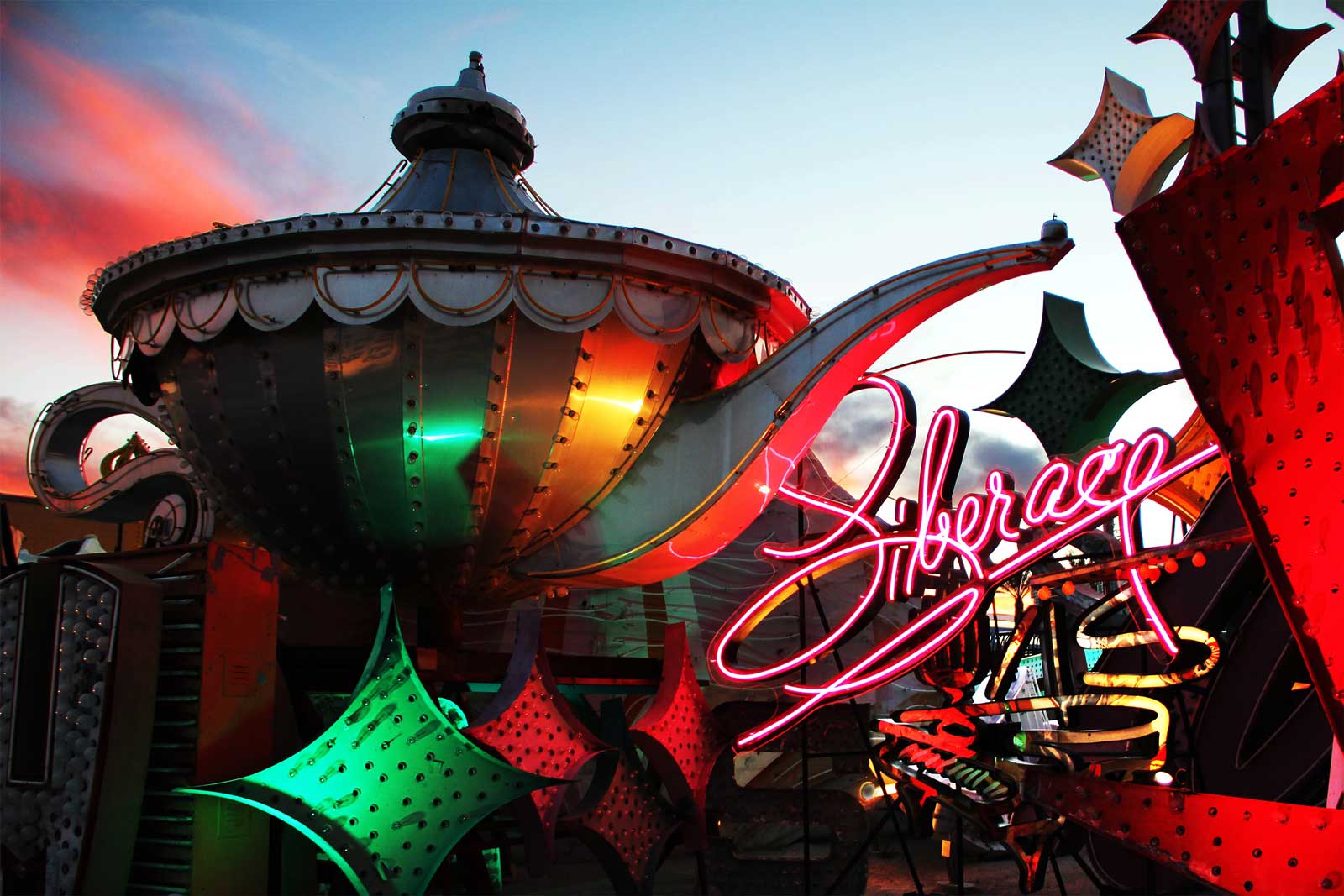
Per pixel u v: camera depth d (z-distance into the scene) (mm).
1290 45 11258
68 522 22484
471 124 12367
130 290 11062
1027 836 9031
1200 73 11375
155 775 9773
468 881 11102
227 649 9844
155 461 15711
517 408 10539
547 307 10172
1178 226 5578
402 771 9062
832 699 10000
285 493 10992
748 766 15883
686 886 12555
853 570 17188
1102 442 17078
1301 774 8328
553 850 10031
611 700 11336
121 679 9555
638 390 11008
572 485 11203
